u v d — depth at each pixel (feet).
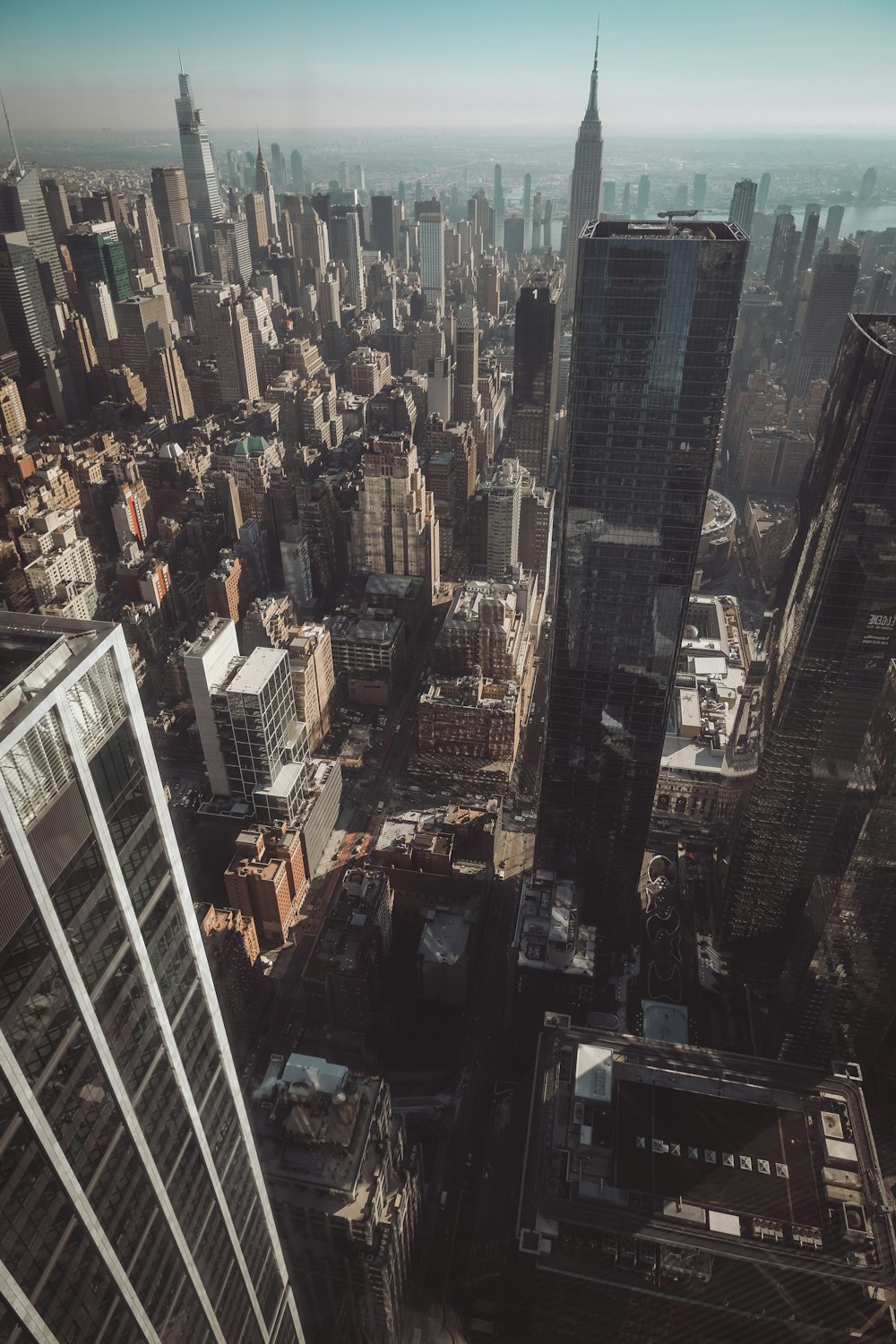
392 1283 572.51
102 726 223.71
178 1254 325.21
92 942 236.63
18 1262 232.94
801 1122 515.09
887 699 634.02
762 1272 469.16
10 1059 210.79
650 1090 531.91
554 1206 489.67
